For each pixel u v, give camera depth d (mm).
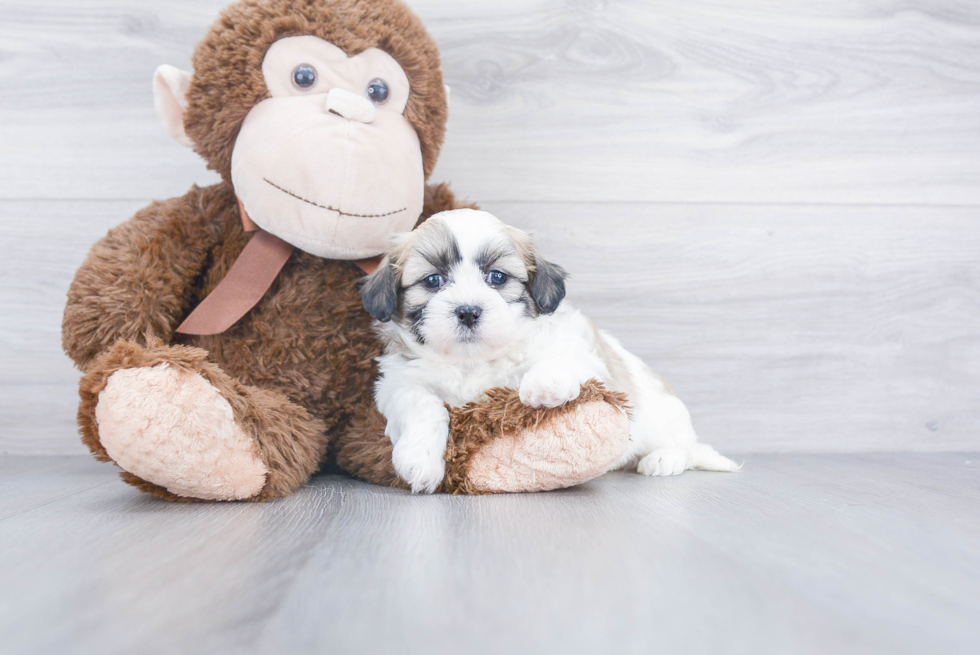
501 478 1547
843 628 755
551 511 1338
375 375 1861
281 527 1196
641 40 2408
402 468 1555
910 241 2494
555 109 2398
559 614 779
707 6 2414
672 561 984
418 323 1711
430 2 2348
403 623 750
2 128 2273
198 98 1714
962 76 2486
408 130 1820
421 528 1187
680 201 2445
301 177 1636
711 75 2432
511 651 681
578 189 2422
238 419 1449
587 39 2393
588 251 2432
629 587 872
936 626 767
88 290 1607
